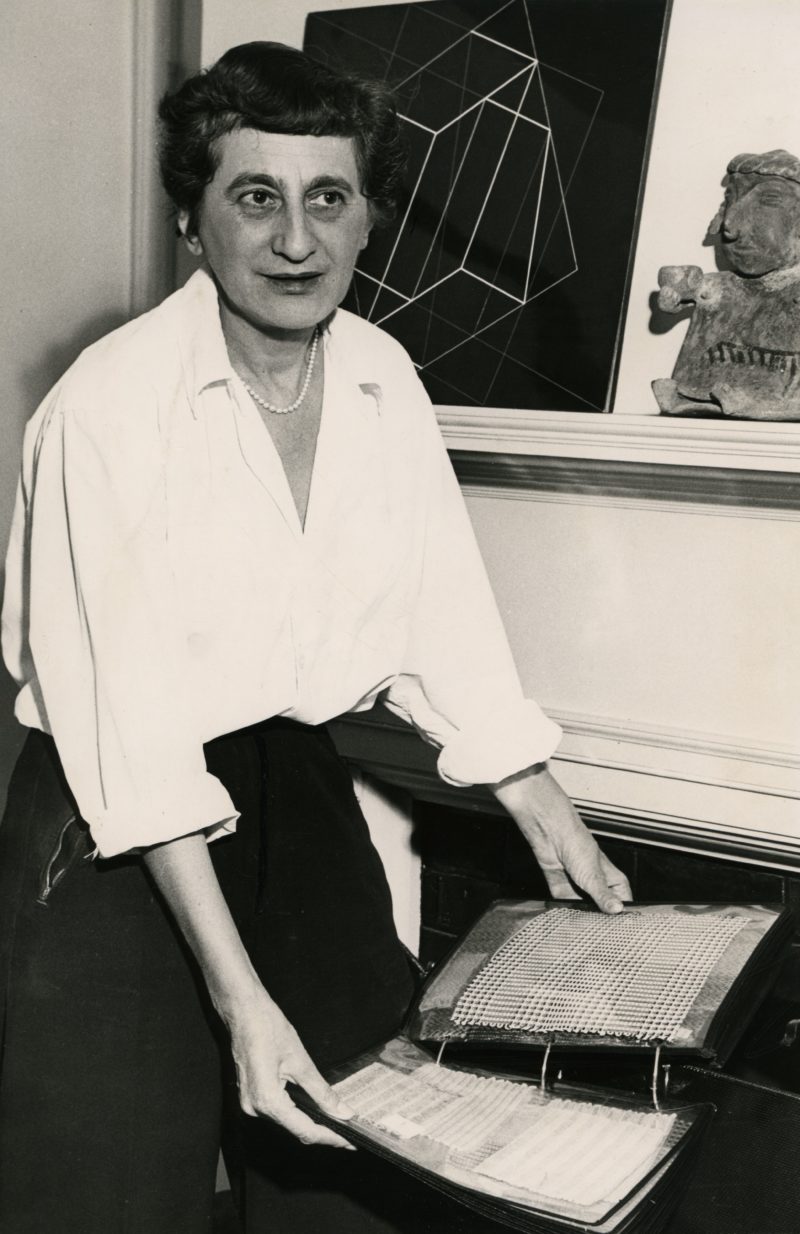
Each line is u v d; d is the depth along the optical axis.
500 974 1.42
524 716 1.57
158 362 1.33
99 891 1.33
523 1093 1.29
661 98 1.77
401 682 1.61
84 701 1.29
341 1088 1.30
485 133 1.91
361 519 1.47
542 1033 1.31
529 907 1.56
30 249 2.12
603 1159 1.16
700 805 1.79
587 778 1.88
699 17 1.74
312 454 1.46
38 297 2.14
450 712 1.59
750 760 1.75
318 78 1.29
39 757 1.41
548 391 1.86
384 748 2.06
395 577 1.51
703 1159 1.23
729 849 1.84
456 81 1.93
